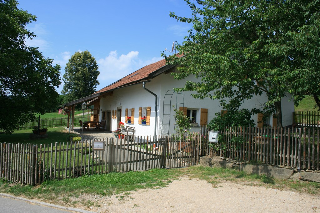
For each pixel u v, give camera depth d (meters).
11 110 15.36
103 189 6.36
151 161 8.98
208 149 9.86
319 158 6.98
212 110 15.14
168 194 6.04
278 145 7.65
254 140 8.34
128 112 17.64
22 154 6.90
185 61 10.13
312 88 7.09
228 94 9.33
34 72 15.41
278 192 6.23
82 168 7.61
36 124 28.84
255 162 8.14
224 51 8.66
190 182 7.20
